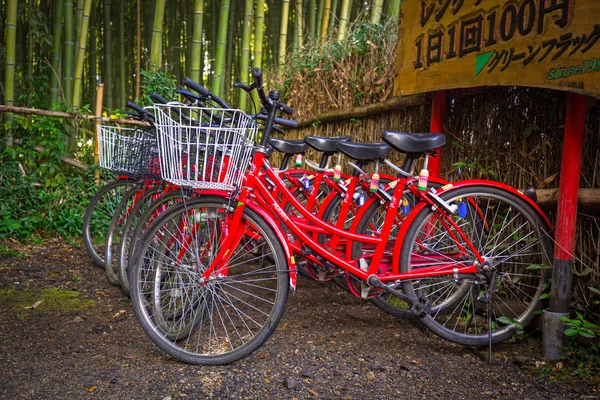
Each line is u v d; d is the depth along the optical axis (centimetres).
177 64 1027
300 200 344
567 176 244
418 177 260
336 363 246
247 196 242
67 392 213
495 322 289
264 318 303
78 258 435
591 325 240
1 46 613
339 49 494
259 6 661
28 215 504
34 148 546
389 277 260
